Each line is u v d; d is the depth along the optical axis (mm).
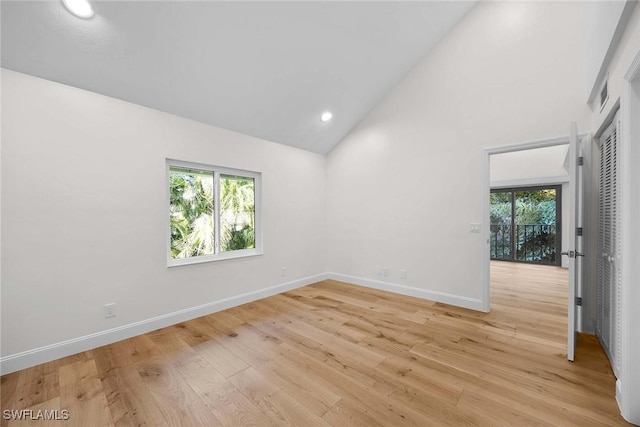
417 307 3086
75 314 2135
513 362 1926
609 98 1788
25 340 1922
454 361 1951
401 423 1380
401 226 3590
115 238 2336
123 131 2377
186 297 2803
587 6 2299
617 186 1664
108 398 1593
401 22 2775
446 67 3184
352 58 2953
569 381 1695
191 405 1531
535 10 2627
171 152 2689
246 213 3510
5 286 1854
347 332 2459
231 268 3199
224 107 2871
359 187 4047
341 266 4301
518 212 6148
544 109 2574
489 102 2887
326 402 1545
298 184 4023
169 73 2320
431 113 3307
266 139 3588
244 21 2168
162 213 2625
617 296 1687
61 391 1660
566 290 3768
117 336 2328
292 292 3740
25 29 1711
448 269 3188
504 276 4656
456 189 3117
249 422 1403
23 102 1908
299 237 4035
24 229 1920
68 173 2098
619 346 1619
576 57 2416
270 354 2084
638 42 1287
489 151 2887
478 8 2949
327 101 3410
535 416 1409
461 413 1441
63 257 2078
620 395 1444
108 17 1808
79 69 2029
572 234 1930
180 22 2002
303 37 2502
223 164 3121
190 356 2064
